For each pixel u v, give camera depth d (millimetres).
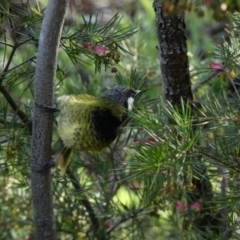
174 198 6844
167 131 5355
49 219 6145
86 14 10391
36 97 5609
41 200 6051
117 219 7613
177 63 6355
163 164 5012
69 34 6273
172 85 6430
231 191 5520
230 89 7688
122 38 6098
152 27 10234
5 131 6246
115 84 7727
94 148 6391
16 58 8844
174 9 5188
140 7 11297
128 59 8562
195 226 6617
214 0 5211
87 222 7512
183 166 5246
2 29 6000
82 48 5996
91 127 6254
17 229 7832
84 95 6559
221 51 6363
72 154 7332
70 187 7527
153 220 7520
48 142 5801
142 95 7188
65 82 8477
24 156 6578
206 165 5367
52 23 5348
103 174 7316
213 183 7230
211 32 10812
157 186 6172
